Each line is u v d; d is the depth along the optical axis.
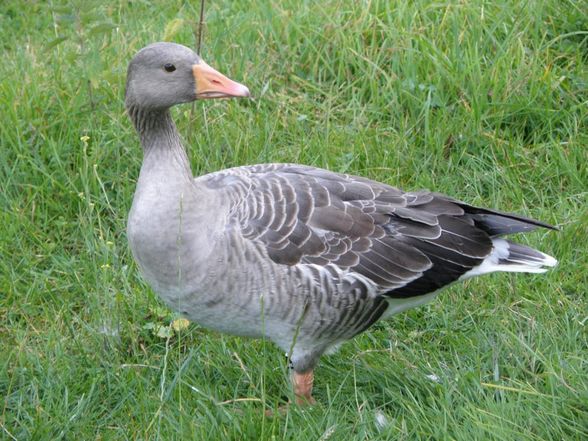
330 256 8.03
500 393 8.30
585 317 9.22
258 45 12.45
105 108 11.43
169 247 7.90
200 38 10.91
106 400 8.60
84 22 10.58
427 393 8.50
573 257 10.06
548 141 11.48
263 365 8.63
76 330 9.48
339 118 11.83
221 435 7.85
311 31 12.47
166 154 8.10
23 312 9.62
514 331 9.15
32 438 8.03
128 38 12.64
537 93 11.56
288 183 8.29
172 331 9.35
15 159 11.00
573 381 8.20
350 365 9.00
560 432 7.72
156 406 8.36
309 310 8.02
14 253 10.16
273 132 11.32
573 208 10.52
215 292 7.92
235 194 8.15
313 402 8.53
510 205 10.70
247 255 7.82
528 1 12.38
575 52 12.20
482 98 11.48
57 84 11.70
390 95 11.78
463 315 9.55
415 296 8.42
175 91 8.18
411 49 11.84
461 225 8.48
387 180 10.85
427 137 11.25
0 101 11.34
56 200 10.76
